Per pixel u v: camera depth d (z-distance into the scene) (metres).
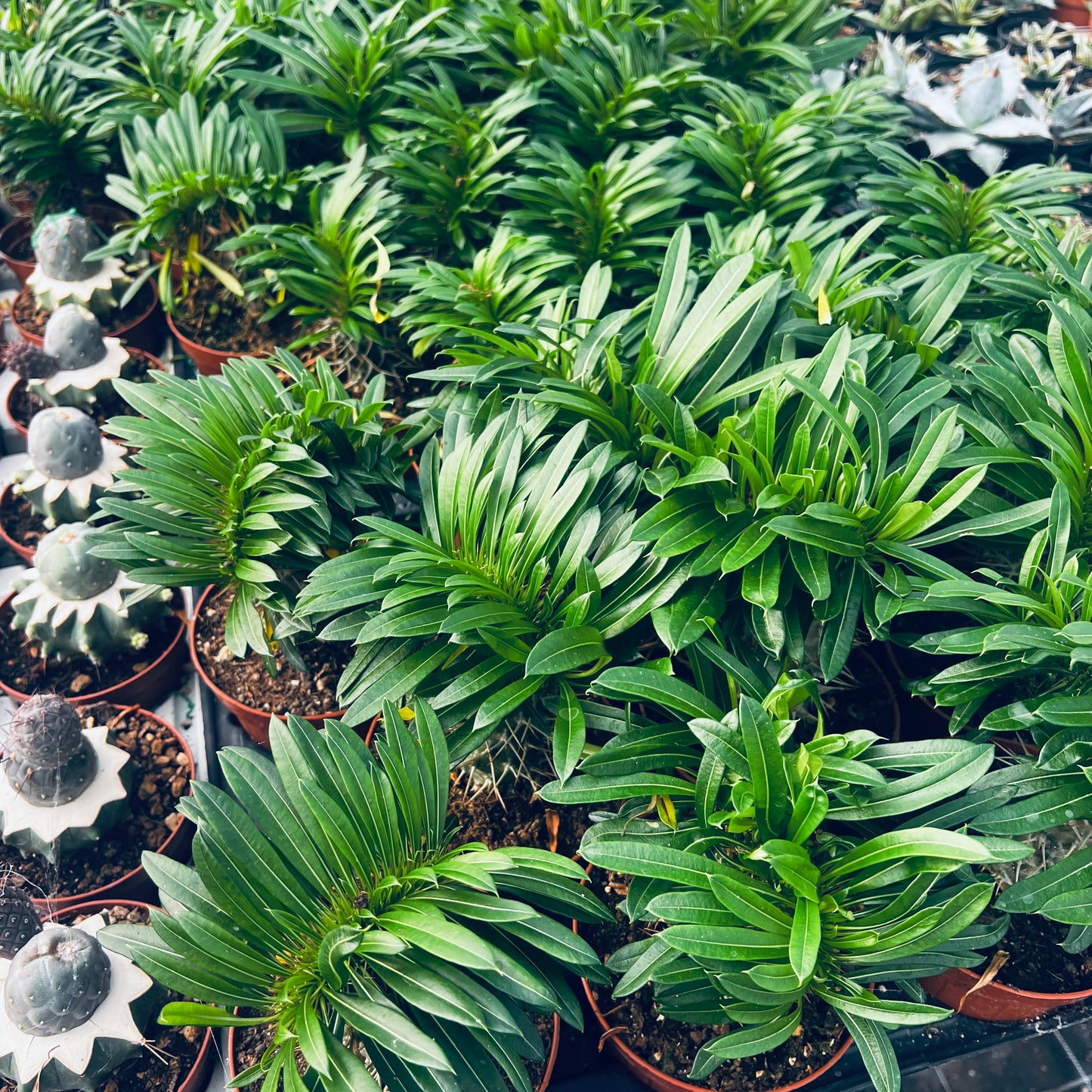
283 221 0.77
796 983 0.42
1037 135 0.89
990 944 0.46
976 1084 0.54
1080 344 0.53
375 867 0.46
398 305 0.66
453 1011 0.42
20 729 0.53
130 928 0.46
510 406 0.57
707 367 0.56
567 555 0.50
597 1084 0.52
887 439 0.50
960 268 0.60
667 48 0.83
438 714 0.50
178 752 0.61
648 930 0.52
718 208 0.74
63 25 0.87
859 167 0.75
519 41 0.76
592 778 0.47
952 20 1.12
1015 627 0.46
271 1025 0.51
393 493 0.67
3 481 0.77
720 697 0.51
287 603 0.56
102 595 0.62
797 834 0.45
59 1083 0.49
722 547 0.50
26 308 0.85
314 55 0.75
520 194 0.68
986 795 0.48
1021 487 0.54
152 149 0.74
